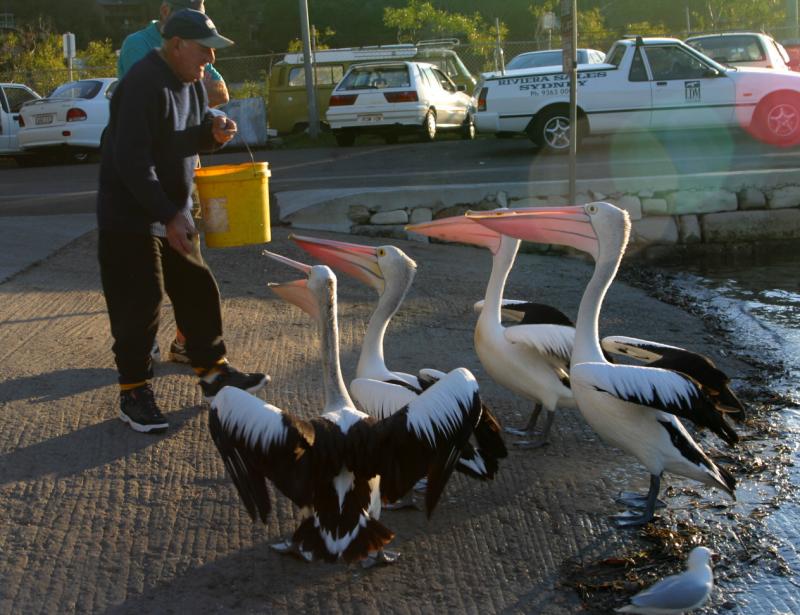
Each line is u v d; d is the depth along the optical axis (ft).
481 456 14.47
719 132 53.21
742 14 110.42
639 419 14.34
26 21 171.32
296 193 37.63
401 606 12.49
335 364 13.56
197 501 14.99
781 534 14.58
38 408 17.97
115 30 185.68
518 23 161.48
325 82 78.74
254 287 27.66
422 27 122.42
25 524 14.14
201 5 18.92
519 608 12.53
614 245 15.55
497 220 16.42
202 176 18.12
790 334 25.86
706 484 15.01
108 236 16.89
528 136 51.72
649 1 154.30
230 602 12.48
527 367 17.17
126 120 16.37
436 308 26.66
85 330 22.66
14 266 28.12
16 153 63.87
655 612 11.84
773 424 19.08
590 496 15.69
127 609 12.28
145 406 17.28
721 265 35.91
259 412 11.46
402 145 62.49
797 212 37.78
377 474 11.78
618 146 53.06
